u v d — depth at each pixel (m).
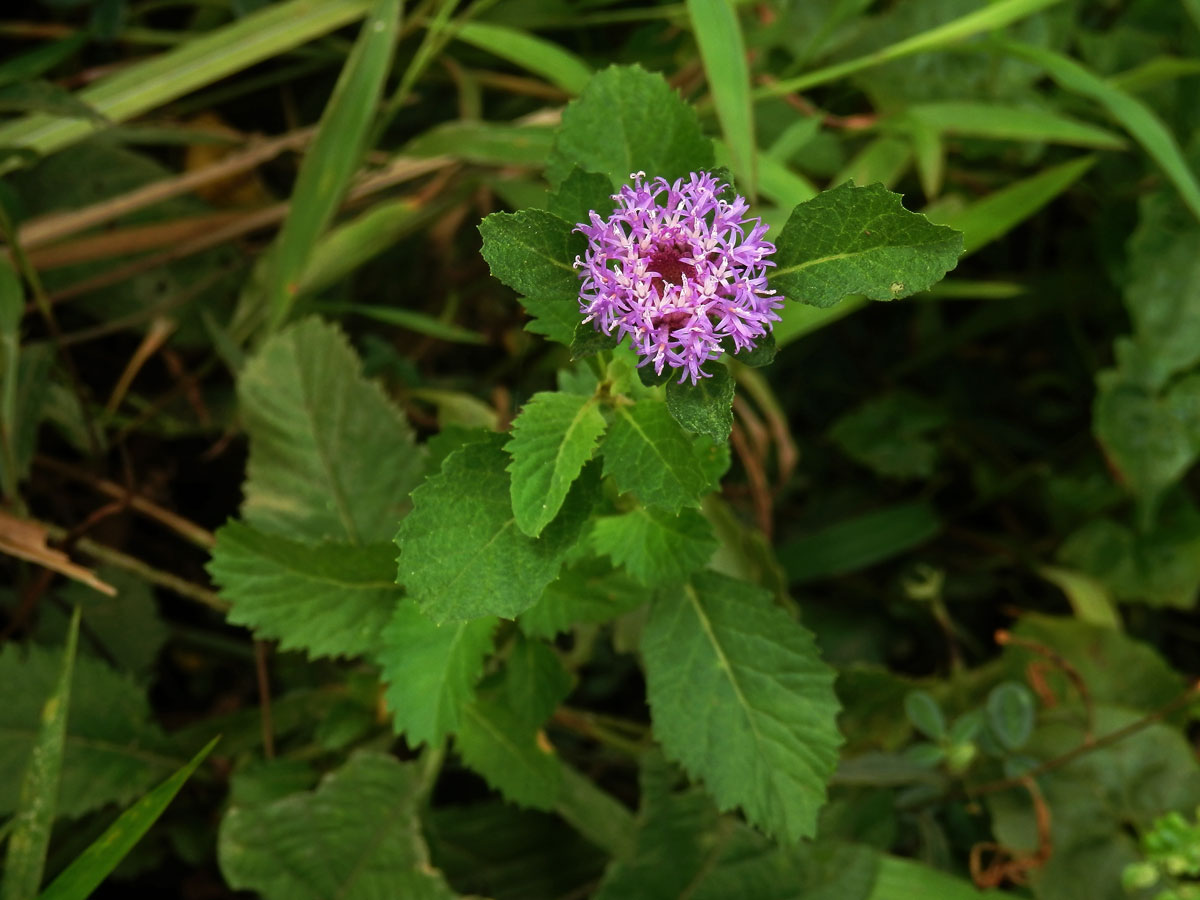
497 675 0.28
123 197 0.35
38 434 0.37
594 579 0.26
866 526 0.41
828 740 0.25
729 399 0.19
